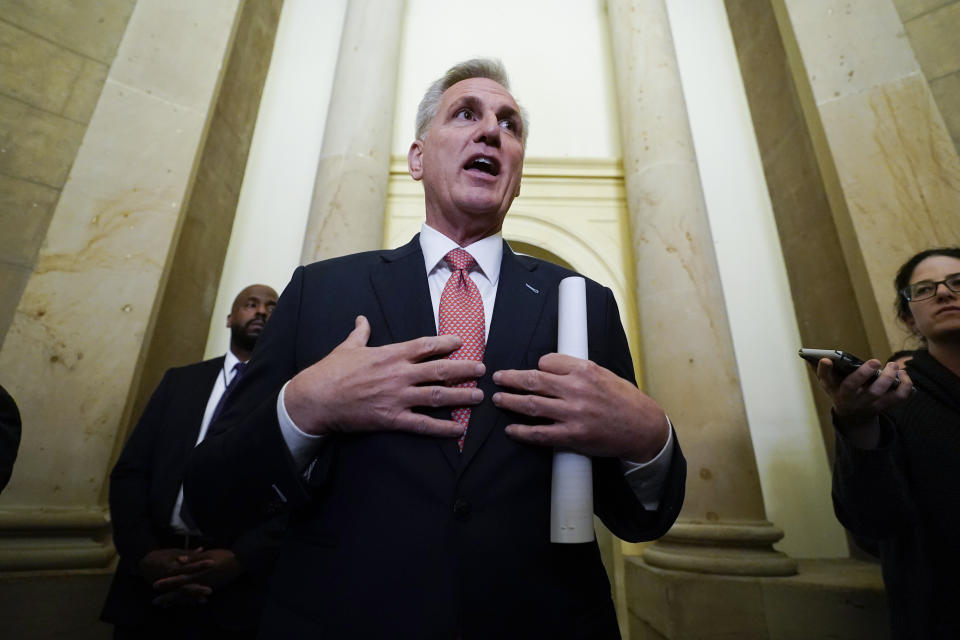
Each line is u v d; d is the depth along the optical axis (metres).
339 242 3.28
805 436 3.42
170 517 1.73
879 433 1.10
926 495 1.12
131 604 1.63
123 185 2.54
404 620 0.65
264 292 2.43
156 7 2.94
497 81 1.26
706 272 3.08
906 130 2.54
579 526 0.70
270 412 0.76
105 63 2.72
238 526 0.83
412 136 4.45
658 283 3.13
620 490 0.85
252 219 4.00
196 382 2.11
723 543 2.51
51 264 2.30
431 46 4.81
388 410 0.73
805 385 3.53
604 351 0.93
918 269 1.39
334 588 0.69
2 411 1.32
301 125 4.36
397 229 4.12
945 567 1.07
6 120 2.39
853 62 2.76
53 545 2.00
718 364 2.85
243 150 4.00
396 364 0.75
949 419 1.15
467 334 0.89
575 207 4.26
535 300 0.96
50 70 2.55
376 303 0.93
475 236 1.08
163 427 1.95
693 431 2.74
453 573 0.67
